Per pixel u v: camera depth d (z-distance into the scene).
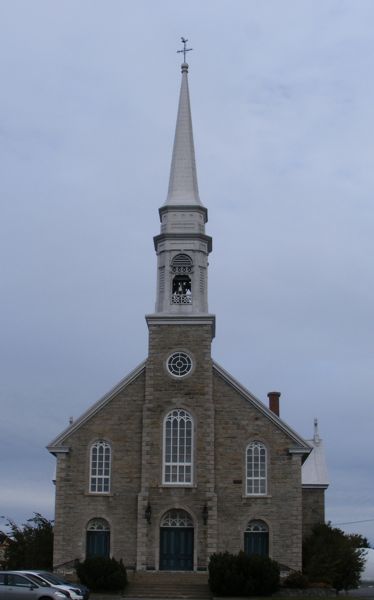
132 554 51.84
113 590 47.22
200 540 51.47
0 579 38.81
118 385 54.47
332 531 55.31
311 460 61.28
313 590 47.62
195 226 57.09
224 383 54.47
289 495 52.34
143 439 53.19
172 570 51.31
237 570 46.69
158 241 57.28
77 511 52.66
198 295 55.81
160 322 55.03
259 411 53.81
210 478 52.28
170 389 53.88
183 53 62.59
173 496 52.22
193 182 58.84
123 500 52.72
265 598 45.94
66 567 51.59
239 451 53.22
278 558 51.50
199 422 53.19
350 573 53.34
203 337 54.69
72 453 53.59
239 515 52.25
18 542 58.03
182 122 60.66
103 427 53.91
